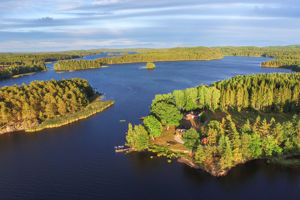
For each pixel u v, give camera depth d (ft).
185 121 435.12
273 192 252.42
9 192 267.80
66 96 533.55
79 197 255.70
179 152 329.52
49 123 456.45
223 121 362.74
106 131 422.82
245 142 295.07
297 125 316.60
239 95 495.00
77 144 377.50
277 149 305.94
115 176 290.76
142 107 558.15
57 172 303.89
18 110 472.85
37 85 600.80
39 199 255.09
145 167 304.91
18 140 400.06
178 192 257.96
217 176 278.46
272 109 492.54
